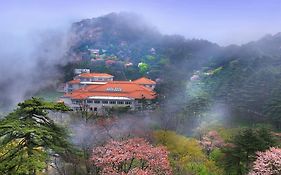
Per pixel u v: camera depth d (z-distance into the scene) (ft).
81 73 543.39
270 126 223.92
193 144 150.41
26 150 59.88
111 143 103.04
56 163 95.45
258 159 106.83
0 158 60.90
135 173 87.20
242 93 265.34
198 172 126.31
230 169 126.93
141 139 113.29
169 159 124.36
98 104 351.25
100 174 95.25
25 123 59.77
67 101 357.00
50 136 63.62
